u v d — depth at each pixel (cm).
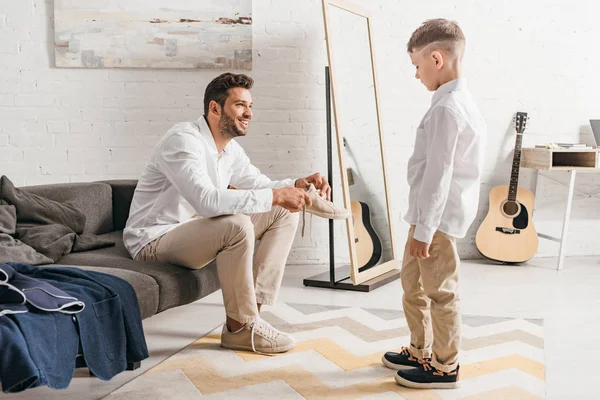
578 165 456
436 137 218
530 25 464
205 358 265
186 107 445
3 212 281
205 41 439
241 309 267
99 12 434
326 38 382
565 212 442
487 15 461
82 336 203
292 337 277
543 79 469
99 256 283
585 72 470
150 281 246
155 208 285
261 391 232
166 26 437
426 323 247
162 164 271
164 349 276
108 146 445
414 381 235
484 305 349
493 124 469
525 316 328
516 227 458
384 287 392
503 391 232
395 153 462
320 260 461
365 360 264
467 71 465
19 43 436
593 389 236
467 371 252
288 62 447
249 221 263
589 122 473
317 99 451
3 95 439
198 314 329
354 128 409
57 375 188
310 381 242
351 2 416
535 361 263
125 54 437
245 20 440
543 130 472
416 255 222
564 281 405
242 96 279
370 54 436
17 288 196
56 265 269
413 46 235
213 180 285
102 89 441
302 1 444
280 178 454
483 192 473
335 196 405
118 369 215
